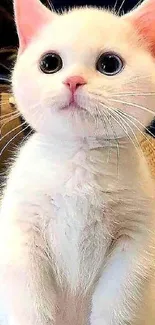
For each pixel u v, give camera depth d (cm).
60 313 17
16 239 16
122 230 16
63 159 16
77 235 16
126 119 15
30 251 16
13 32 25
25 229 16
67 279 16
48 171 16
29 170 16
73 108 15
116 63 15
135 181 16
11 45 25
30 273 16
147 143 20
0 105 20
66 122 15
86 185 16
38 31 16
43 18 17
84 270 16
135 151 16
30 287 16
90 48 15
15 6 17
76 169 16
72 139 16
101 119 15
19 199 16
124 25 16
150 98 15
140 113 15
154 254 16
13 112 18
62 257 16
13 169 17
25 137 18
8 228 16
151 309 16
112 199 16
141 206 16
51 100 15
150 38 16
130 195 16
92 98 15
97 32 15
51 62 15
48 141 16
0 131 20
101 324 16
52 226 16
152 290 16
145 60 16
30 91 15
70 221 16
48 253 16
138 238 16
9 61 22
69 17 16
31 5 17
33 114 16
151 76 15
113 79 15
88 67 15
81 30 15
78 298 17
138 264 16
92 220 16
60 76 15
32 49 16
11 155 19
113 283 16
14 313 16
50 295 16
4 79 19
